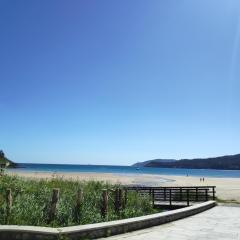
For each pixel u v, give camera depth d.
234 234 13.73
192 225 15.92
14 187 17.09
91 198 17.81
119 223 13.34
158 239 12.38
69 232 11.37
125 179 77.81
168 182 74.81
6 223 12.26
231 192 45.31
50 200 15.24
